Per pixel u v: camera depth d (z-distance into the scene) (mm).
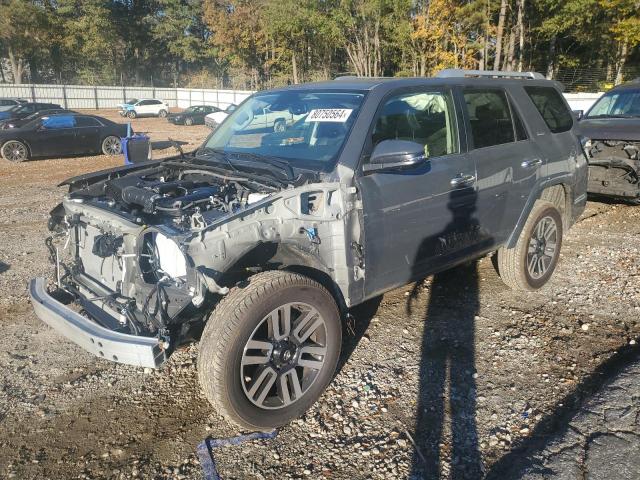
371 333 4473
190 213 3248
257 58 53531
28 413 3521
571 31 29812
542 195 5293
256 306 3021
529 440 3158
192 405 3602
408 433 3246
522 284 5066
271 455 3100
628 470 2832
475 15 29516
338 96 4023
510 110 4820
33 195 10812
